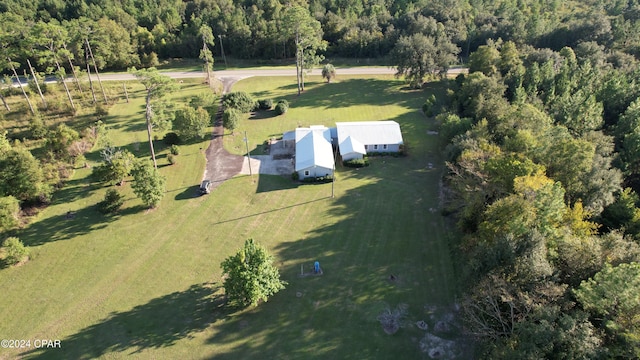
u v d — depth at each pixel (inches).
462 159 1955.0
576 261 1242.0
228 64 4515.3
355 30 4554.6
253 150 2701.8
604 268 1085.8
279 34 4372.5
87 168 2440.9
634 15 4419.3
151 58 4318.4
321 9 4931.1
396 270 1690.5
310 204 2142.0
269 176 2404.0
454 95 3125.0
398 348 1358.3
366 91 3737.7
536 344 1004.6
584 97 2731.3
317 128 2795.3
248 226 1978.3
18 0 4603.8
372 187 2284.7
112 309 1536.7
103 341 1409.9
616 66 3577.8
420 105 3412.9
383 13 4803.2
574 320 1015.6
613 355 984.3
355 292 1584.6
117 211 2074.3
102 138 2492.6
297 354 1347.2
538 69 3085.6
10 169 2030.0
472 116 2736.2
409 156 2618.1
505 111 2468.0
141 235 1918.1
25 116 2960.1
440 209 2075.5
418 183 2314.2
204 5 4958.2
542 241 1218.6
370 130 2714.1
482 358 1173.1
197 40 4512.8
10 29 2832.2
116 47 4047.7
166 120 2400.3
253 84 3897.6
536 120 2153.1
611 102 2758.4
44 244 1860.2
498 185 1662.2
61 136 2439.7
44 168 2281.0
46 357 1360.7
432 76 3850.9
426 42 3597.4
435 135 2888.8
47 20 4601.4
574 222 1477.6
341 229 1946.4
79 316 1509.6
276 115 3257.9
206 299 1571.1
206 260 1769.2
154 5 4918.8
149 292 1609.3
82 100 3304.6
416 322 1451.8
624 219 1742.1
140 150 2657.5
